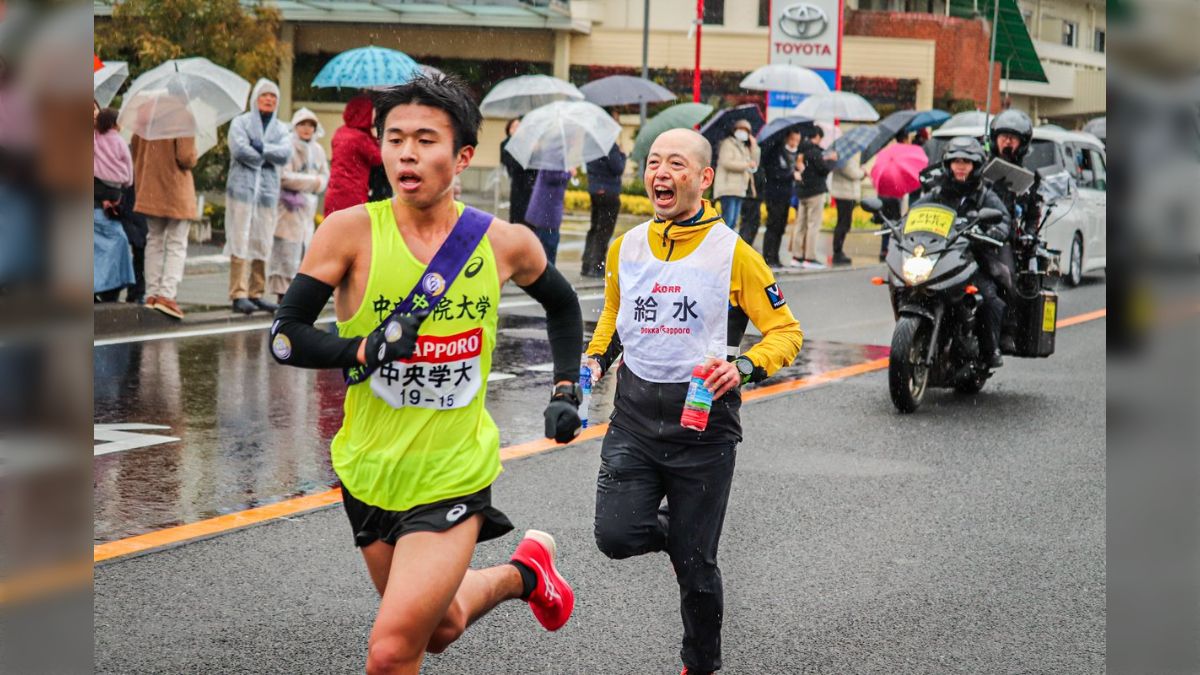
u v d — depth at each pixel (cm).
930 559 621
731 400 457
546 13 3359
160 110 1188
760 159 1906
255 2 2419
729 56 3606
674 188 455
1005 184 987
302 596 548
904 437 884
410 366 363
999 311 987
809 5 2570
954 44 3888
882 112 3753
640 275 461
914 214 969
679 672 483
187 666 473
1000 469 798
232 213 1284
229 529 632
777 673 484
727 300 454
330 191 1270
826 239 2561
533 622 531
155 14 2198
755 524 673
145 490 691
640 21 3741
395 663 350
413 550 360
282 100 3384
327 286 359
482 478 371
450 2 3325
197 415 873
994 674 487
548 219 1579
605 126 1577
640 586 577
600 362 470
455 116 359
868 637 521
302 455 779
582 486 735
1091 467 807
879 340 1310
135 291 1323
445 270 363
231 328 1229
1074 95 4994
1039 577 598
